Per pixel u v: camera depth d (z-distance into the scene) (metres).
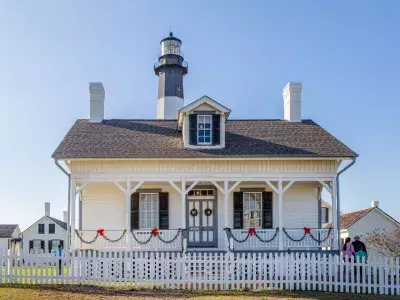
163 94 40.66
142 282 17.45
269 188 23.12
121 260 17.56
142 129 24.05
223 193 21.33
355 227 41.31
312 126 24.53
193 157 20.89
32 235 59.84
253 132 23.72
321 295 16.06
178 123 23.22
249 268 17.56
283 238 21.14
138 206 22.77
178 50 41.09
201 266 17.83
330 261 17.20
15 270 17.52
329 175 21.47
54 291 15.86
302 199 23.27
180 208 23.05
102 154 20.81
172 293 16.14
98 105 24.92
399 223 41.09
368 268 16.72
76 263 17.62
